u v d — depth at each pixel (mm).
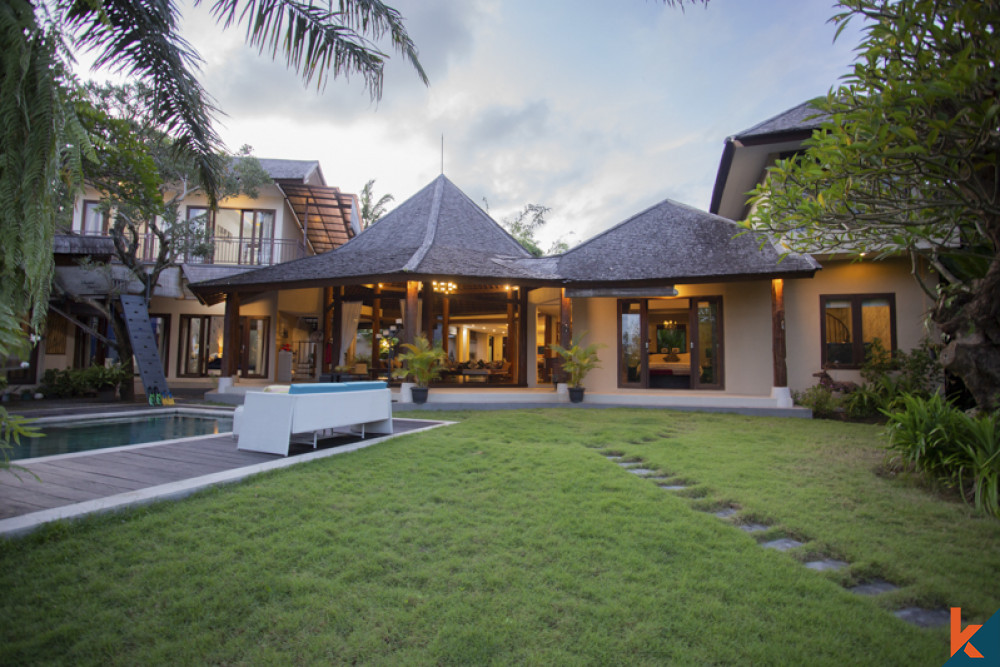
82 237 13352
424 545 3521
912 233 5898
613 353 13836
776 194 5926
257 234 18797
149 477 4965
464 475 5246
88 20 4059
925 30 4438
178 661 2242
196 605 2658
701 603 2822
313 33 5133
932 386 10781
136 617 2568
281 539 3516
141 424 9891
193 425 9766
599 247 14242
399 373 11898
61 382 14266
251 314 17500
